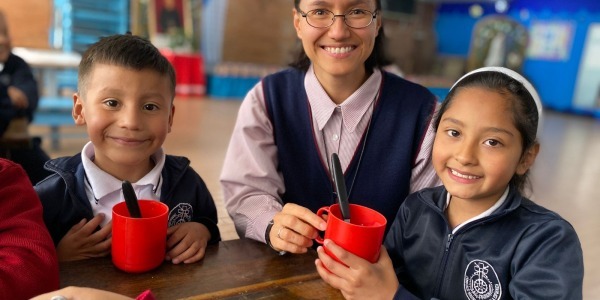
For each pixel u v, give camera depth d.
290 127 1.20
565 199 3.51
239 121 1.19
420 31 11.73
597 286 2.13
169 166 1.03
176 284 0.76
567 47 10.20
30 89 2.35
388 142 1.18
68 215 0.92
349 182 1.18
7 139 1.76
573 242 0.79
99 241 0.85
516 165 0.83
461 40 11.89
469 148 0.80
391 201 1.19
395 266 1.00
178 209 1.02
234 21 8.77
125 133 0.85
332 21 1.04
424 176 1.18
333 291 0.78
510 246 0.83
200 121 5.52
